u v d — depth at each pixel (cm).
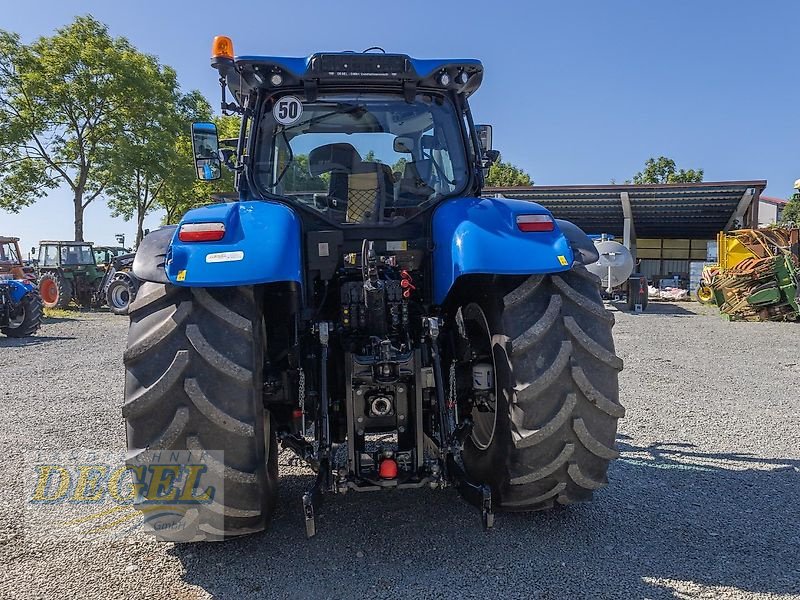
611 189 1998
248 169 343
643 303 1662
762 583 260
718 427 498
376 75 335
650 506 339
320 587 259
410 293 327
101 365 849
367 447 304
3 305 1173
